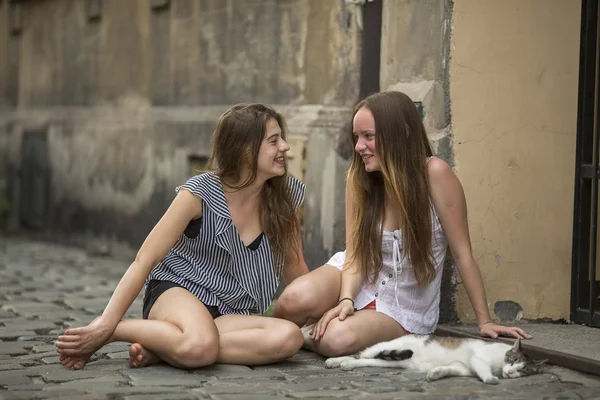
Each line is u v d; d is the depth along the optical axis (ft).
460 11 28.40
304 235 36.17
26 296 37.06
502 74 28.76
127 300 23.02
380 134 24.43
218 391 20.51
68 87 56.75
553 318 29.22
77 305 34.78
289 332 23.49
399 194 24.36
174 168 46.37
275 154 24.11
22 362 24.20
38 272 44.70
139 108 49.49
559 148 29.09
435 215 25.22
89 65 54.39
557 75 29.01
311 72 36.63
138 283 23.11
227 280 24.36
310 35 36.68
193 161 45.19
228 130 24.00
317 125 35.70
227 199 24.35
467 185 28.60
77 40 55.62
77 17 55.57
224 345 23.36
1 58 64.49
